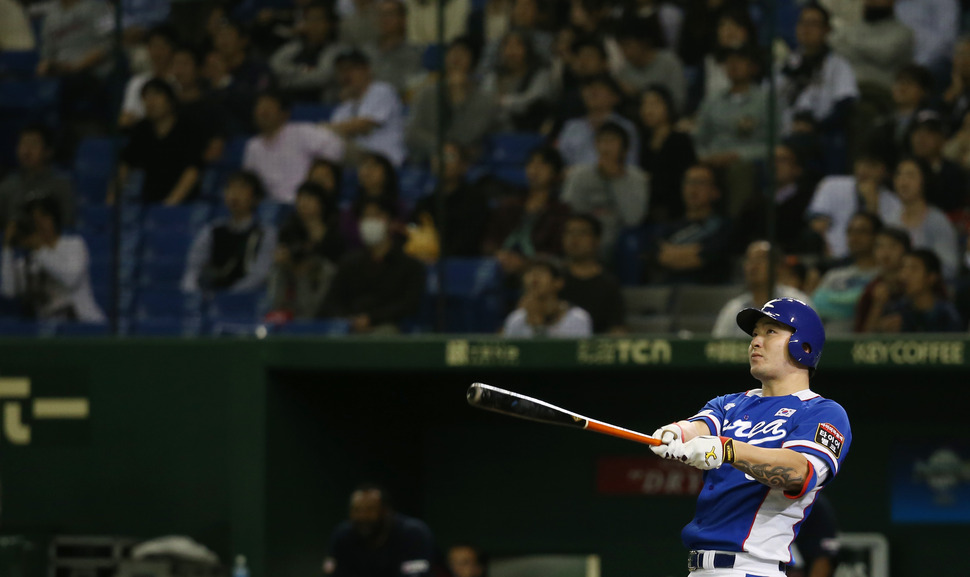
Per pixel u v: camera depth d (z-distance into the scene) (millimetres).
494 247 29234
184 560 28531
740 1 28953
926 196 27734
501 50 30719
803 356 16047
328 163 30828
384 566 28328
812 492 15367
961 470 30094
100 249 31922
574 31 30172
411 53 31828
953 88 28500
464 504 32188
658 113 28844
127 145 32219
